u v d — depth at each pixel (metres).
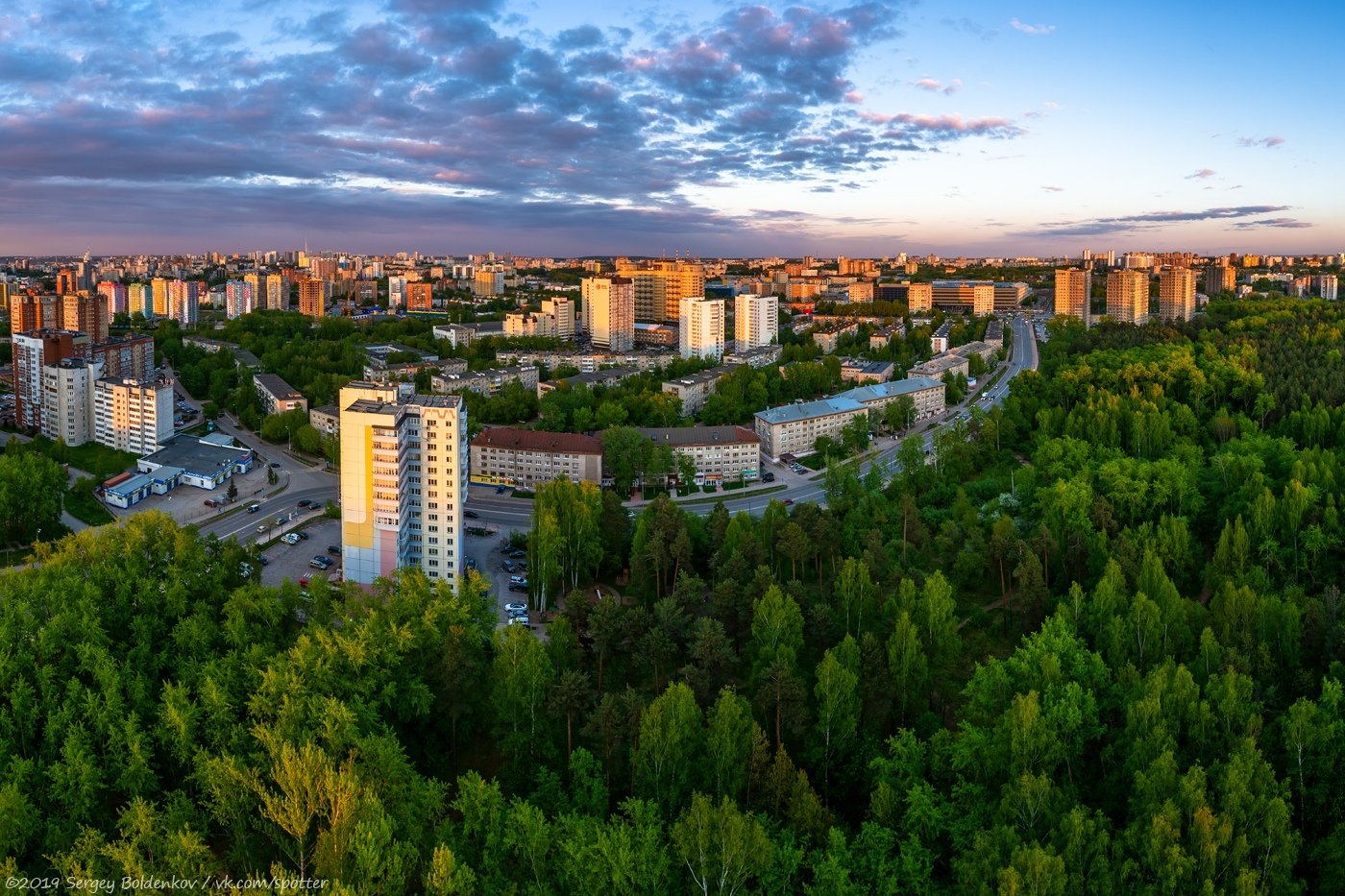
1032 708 191.12
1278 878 167.88
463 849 176.00
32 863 180.88
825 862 170.38
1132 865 166.12
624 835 165.62
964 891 166.75
